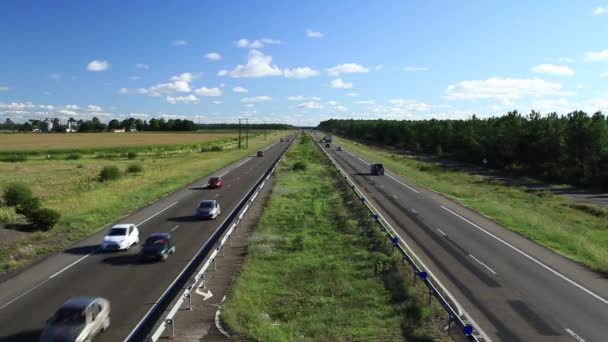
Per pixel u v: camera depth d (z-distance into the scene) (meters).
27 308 19.45
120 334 16.89
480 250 28.30
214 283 22.17
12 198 42.22
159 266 25.38
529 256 27.08
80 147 127.06
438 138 120.25
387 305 19.55
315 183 60.91
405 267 24.27
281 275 23.56
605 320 17.92
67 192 51.47
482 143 93.00
